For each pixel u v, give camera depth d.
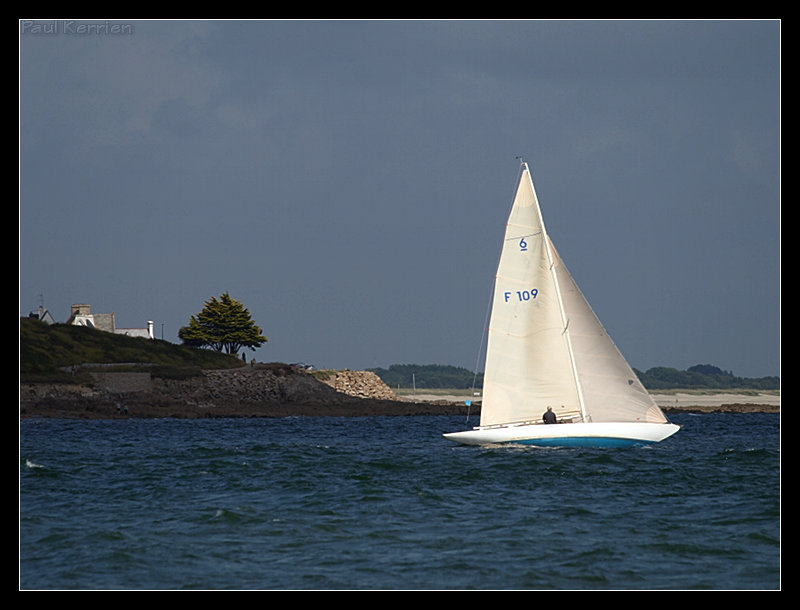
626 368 190.62
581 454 181.00
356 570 97.00
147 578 94.56
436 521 119.44
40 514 125.44
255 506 130.50
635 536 110.31
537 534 111.75
